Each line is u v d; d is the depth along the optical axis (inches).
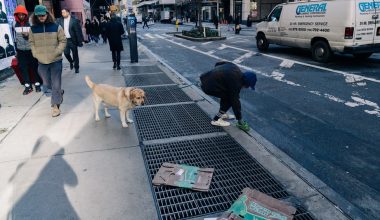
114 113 227.1
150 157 161.0
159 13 2935.5
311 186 134.5
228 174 144.9
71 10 914.7
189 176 139.6
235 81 183.2
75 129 197.0
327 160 162.2
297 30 481.1
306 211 117.1
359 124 208.4
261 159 159.0
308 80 333.7
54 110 220.4
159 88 303.6
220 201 125.3
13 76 370.3
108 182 136.3
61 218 113.0
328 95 276.4
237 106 189.3
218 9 1968.5
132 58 461.1
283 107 247.9
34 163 152.6
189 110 236.8
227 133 192.7
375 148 174.1
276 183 137.0
